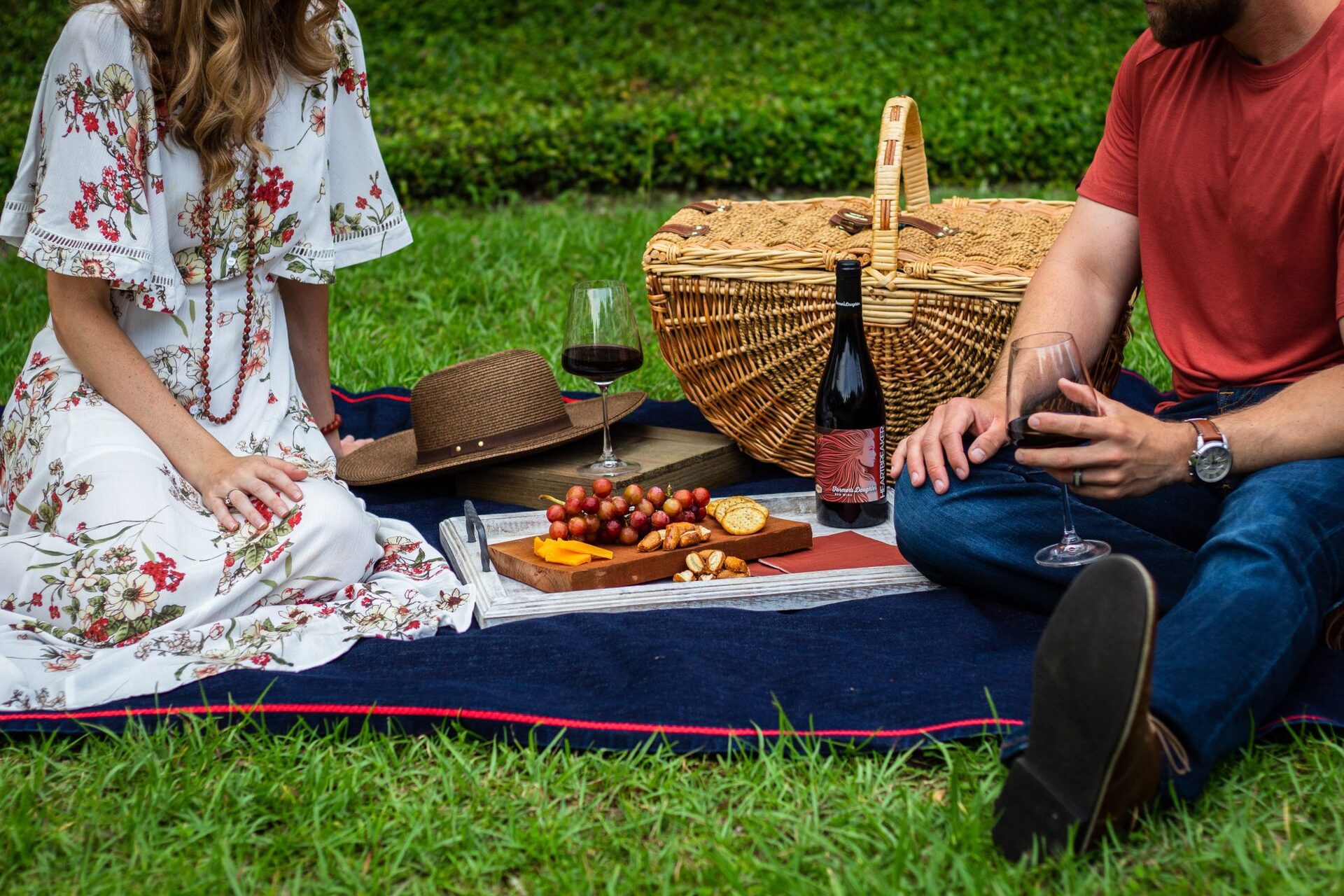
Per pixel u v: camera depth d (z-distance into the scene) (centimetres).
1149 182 244
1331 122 212
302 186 259
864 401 269
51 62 232
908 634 222
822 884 157
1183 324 244
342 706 196
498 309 486
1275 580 179
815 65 932
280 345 268
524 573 245
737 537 254
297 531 230
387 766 185
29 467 238
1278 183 220
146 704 201
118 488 226
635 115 768
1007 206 329
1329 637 204
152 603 222
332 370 412
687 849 166
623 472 283
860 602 238
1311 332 227
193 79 231
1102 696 146
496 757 188
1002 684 197
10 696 201
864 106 803
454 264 527
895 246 277
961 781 177
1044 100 832
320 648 220
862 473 269
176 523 228
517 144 749
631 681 206
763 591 239
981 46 966
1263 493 194
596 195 754
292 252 264
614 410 318
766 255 289
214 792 179
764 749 186
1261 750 180
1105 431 196
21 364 408
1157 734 157
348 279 507
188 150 242
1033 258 285
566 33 998
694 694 196
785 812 172
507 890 161
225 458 236
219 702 200
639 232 572
